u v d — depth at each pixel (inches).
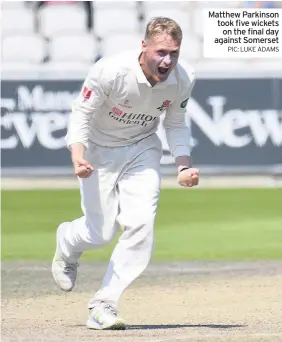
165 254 1368.1
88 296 1002.7
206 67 2514.8
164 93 749.9
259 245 1453.0
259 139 2234.3
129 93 737.6
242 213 1793.8
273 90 2235.5
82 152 748.0
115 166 772.6
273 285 1075.3
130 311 895.1
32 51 2588.6
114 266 761.6
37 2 2650.1
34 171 2235.5
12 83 2234.3
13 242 1477.6
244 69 2290.8
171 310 900.0
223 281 1112.2
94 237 795.4
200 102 2229.3
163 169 2203.5
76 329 757.9
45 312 887.1
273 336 689.0
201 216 1759.4
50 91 2237.9
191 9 2600.9
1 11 2608.3
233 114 2230.6
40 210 1830.7
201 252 1387.8
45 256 1349.7
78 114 754.8
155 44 713.0
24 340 681.6
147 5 2620.6
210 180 2229.3
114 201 780.6
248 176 2235.5
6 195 2055.9
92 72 744.3
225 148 2230.6
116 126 764.6
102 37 2596.0
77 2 2635.3
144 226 754.2
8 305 932.6
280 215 1769.2
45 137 2237.9
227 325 791.1
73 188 2165.4
